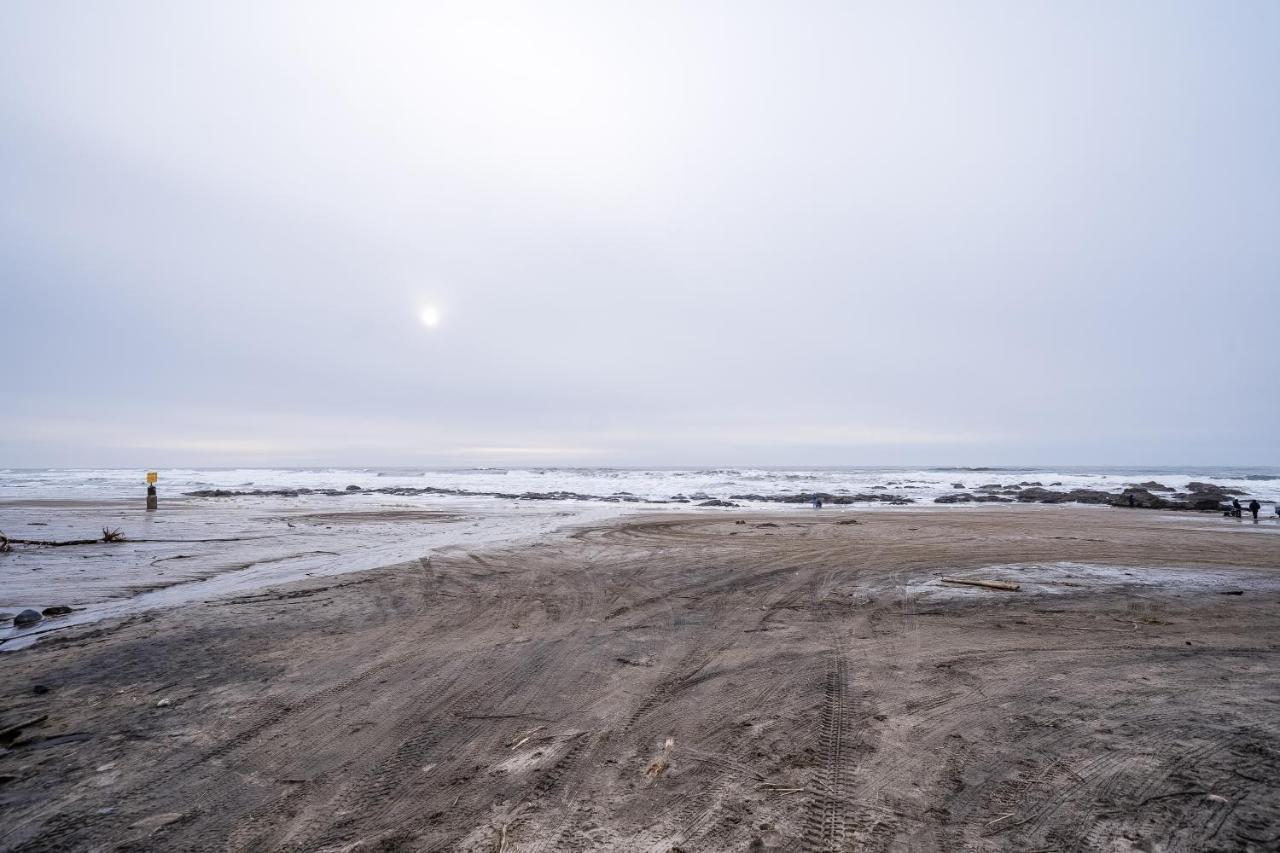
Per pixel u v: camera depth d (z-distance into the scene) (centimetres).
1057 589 991
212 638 716
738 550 1484
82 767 400
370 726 467
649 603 909
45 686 554
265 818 341
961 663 608
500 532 1919
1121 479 6425
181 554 1434
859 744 425
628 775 387
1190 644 670
